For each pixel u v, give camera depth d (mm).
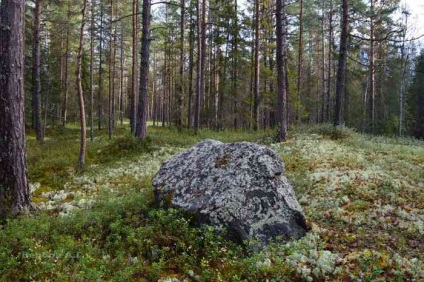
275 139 17031
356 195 9039
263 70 28797
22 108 7922
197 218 6672
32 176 12688
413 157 13422
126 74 57062
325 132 17484
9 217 7410
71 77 41656
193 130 26156
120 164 14023
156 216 7020
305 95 45500
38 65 23047
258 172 7184
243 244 6332
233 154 7672
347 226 7473
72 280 5031
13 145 7707
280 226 6723
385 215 7891
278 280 5207
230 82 34531
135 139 16469
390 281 5066
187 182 7566
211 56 37688
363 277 5168
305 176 10461
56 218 7242
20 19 7875
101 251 6020
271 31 28312
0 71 7656
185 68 45406
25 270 5297
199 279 5316
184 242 6207
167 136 18812
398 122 33625
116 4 31281
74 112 43938
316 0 40656
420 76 39406
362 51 43000
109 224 6879
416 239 6781
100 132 34375
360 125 43125
